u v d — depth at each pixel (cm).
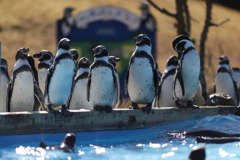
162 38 5053
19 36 4928
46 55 1355
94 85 1136
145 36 1180
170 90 1344
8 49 4525
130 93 1209
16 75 1162
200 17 5494
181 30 2009
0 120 1031
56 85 1088
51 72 1092
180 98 1273
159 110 1240
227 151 1001
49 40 4884
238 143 1082
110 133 1166
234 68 1830
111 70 1130
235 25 5997
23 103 1188
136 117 1204
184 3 2081
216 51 4944
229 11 6638
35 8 5897
